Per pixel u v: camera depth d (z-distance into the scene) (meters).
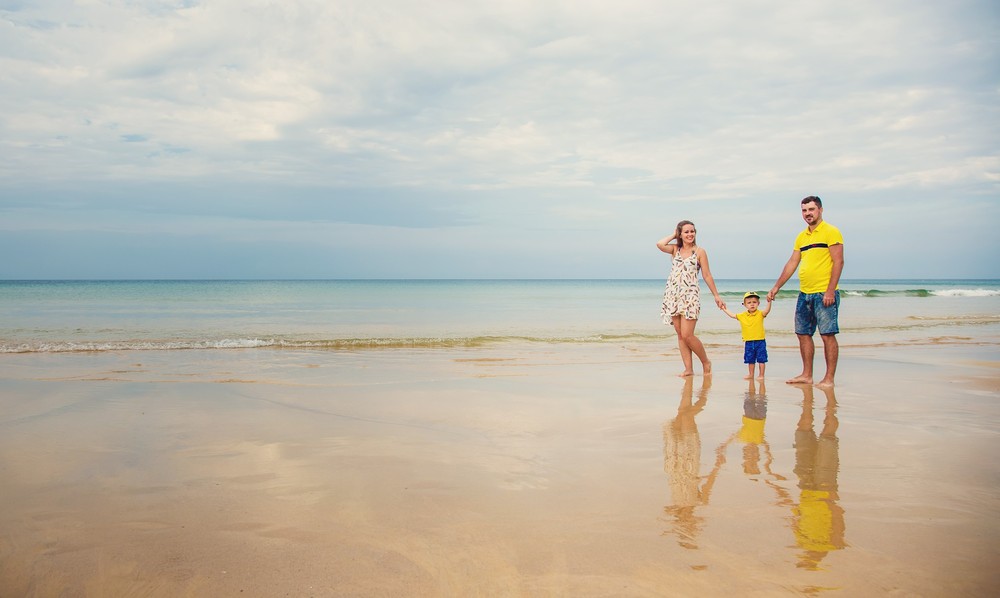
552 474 3.73
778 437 4.66
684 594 2.28
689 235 7.88
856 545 2.70
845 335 13.99
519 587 2.34
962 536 2.80
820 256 7.06
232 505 3.20
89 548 2.70
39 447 4.29
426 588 2.34
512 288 61.66
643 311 23.05
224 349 11.03
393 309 23.92
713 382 7.37
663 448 4.34
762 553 2.62
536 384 7.13
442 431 4.81
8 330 14.31
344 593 2.31
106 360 9.34
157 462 3.96
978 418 5.34
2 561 2.58
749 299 7.59
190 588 2.35
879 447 4.36
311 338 13.01
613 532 2.85
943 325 16.83
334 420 5.19
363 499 3.29
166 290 45.56
